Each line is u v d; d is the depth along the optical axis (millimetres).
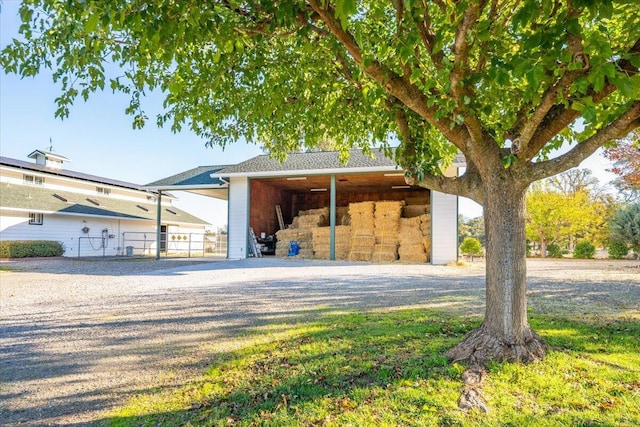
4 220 18297
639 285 7824
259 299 6578
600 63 2035
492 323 3238
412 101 3055
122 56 3191
